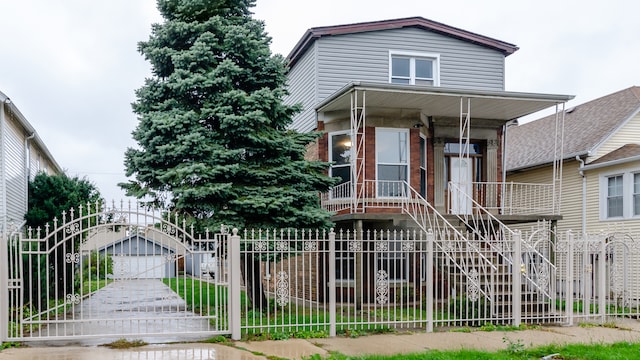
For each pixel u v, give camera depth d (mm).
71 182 18188
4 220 14812
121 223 8945
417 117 16078
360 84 13516
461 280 11297
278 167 12445
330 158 16203
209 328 9898
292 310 13336
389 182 15789
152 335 8891
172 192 11852
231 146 12266
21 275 8688
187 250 9391
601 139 18031
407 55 17484
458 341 9219
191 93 12305
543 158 19906
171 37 12438
